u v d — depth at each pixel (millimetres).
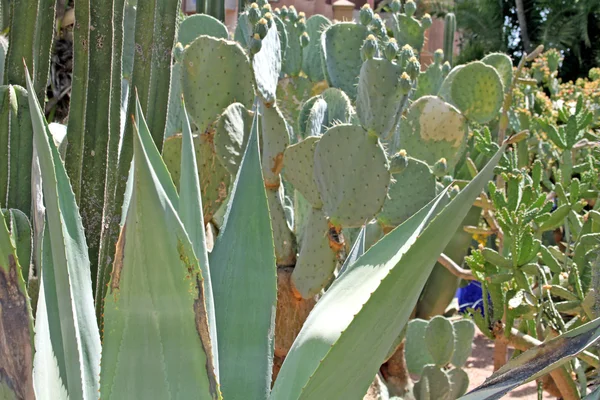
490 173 1562
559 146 4137
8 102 2201
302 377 1802
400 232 1902
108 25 2328
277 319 3297
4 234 1483
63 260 1652
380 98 2725
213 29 4594
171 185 2086
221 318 1986
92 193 2387
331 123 3574
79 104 2332
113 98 2520
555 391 3328
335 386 1663
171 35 2656
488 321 2994
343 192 2826
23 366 1541
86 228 2395
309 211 3289
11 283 1510
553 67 6664
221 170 3451
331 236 3068
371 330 1625
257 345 1971
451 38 7652
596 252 2734
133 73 2596
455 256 5066
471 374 5309
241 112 3301
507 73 5340
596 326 1586
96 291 2428
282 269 3328
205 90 3340
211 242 3963
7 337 1530
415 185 3363
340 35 3889
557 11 19922
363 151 2787
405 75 2717
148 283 1354
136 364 1410
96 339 1832
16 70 2285
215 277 2021
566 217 3531
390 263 1853
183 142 1984
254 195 2049
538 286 3182
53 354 1751
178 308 1378
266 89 3090
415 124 4004
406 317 1694
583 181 3590
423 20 4766
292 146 3076
